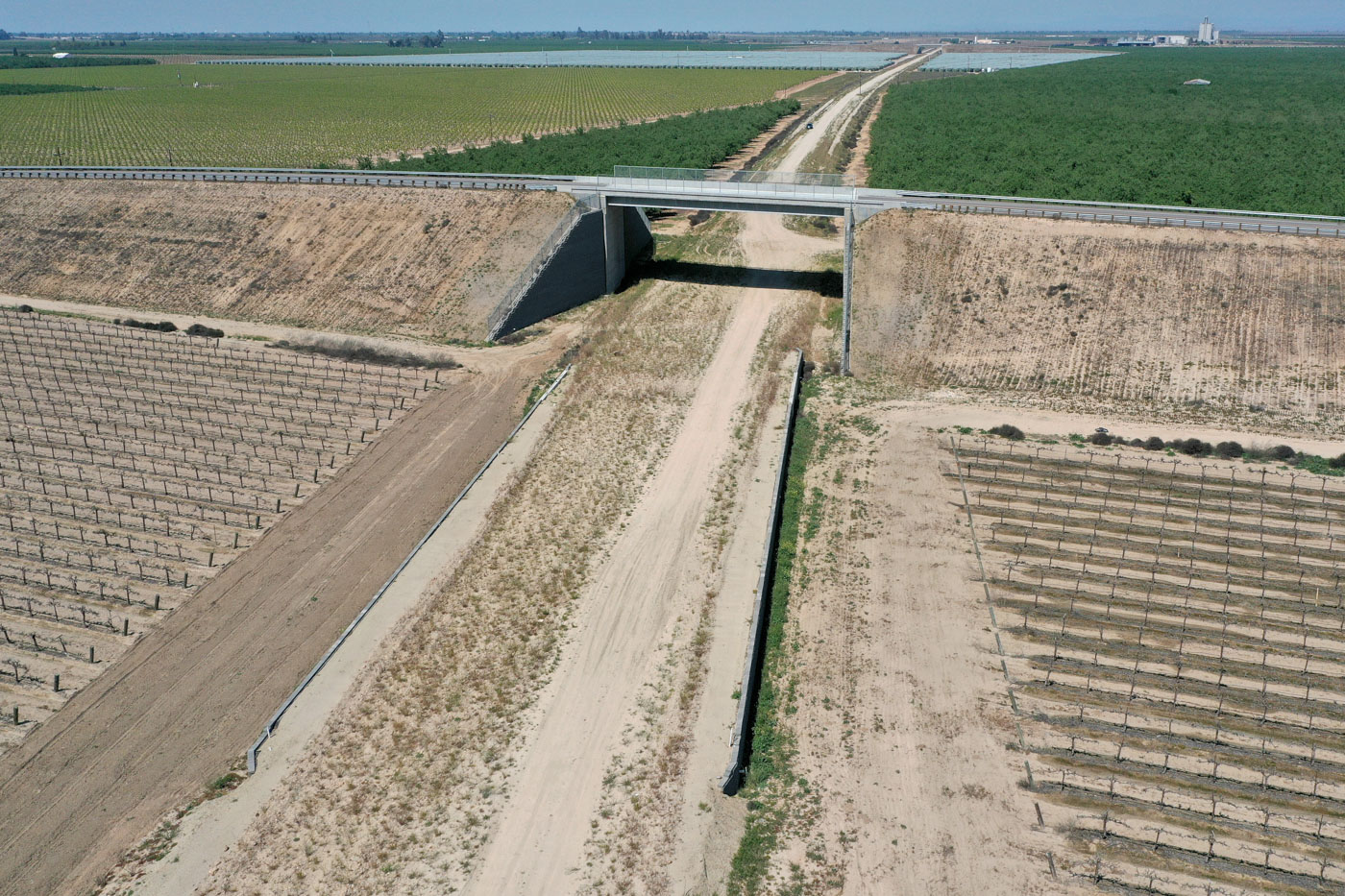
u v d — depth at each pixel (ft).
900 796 122.83
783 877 112.27
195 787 125.08
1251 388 221.46
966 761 127.95
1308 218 265.13
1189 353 230.68
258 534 178.60
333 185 320.50
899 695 139.54
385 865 113.80
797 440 213.25
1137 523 178.19
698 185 280.51
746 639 151.12
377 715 136.46
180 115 630.74
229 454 205.36
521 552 172.96
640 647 149.38
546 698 139.23
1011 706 136.77
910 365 243.60
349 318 278.05
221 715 136.77
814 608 158.81
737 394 232.73
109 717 135.95
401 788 124.47
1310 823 117.39
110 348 260.62
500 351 256.52
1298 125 502.79
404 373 244.42
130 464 201.46
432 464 203.00
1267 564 164.86
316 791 124.26
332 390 235.20
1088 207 277.64
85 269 310.86
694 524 181.68
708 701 138.31
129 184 336.49
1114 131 481.46
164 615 156.87
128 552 172.35
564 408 225.15
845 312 251.39
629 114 628.69
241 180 328.90
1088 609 155.84
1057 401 226.38
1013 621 153.89
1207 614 153.69
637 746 130.52
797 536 178.70
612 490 193.26
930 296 255.29
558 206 292.40
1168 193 331.77
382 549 174.70
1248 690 138.00
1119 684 140.05
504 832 117.91
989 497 187.93
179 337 268.21
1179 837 116.06
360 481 196.24
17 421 219.41
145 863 114.11
